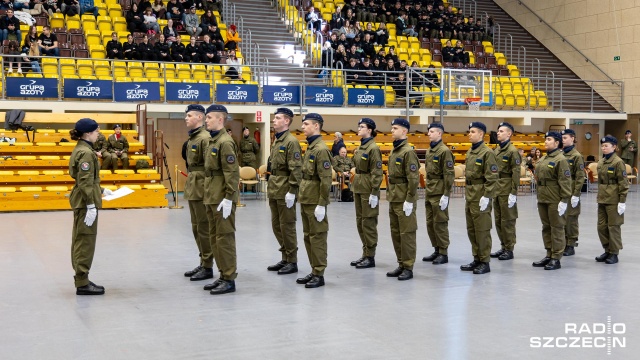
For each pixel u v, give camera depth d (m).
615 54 26.72
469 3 32.16
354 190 9.27
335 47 23.42
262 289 7.81
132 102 18.72
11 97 17.56
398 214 8.45
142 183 17.22
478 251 8.88
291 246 8.77
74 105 18.03
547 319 6.51
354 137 22.94
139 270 8.91
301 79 22.77
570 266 9.38
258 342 5.72
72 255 7.50
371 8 27.00
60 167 17.11
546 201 9.18
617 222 9.59
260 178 18.80
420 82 22.83
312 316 6.59
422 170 19.72
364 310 6.83
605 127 27.14
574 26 28.59
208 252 8.31
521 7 31.41
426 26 27.44
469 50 28.05
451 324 6.31
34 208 15.88
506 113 23.75
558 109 26.73
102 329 6.11
